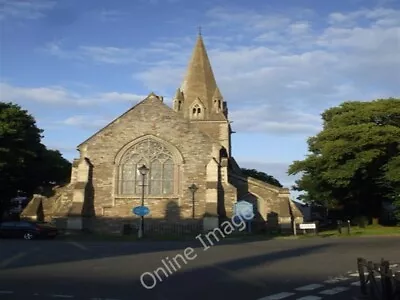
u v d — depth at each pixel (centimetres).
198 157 4281
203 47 6738
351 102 5050
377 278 1361
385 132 4191
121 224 4206
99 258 1988
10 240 3288
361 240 3184
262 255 2144
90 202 4228
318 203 6103
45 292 1156
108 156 4303
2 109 4756
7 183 4734
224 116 6438
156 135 4319
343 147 4253
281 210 4397
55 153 6019
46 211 4406
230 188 4244
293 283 1333
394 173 4003
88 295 1123
